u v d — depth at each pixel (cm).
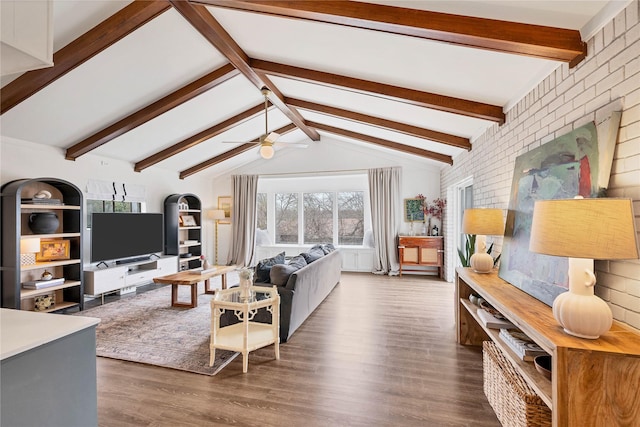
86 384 150
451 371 259
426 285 579
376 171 701
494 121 329
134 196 593
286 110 523
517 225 251
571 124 200
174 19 282
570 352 130
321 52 297
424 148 568
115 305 459
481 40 196
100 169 528
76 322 147
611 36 163
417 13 199
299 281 338
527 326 157
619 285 157
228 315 335
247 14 263
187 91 394
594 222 127
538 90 245
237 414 204
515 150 289
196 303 443
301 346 309
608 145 160
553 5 171
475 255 297
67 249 448
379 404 214
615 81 160
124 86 364
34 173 430
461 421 197
